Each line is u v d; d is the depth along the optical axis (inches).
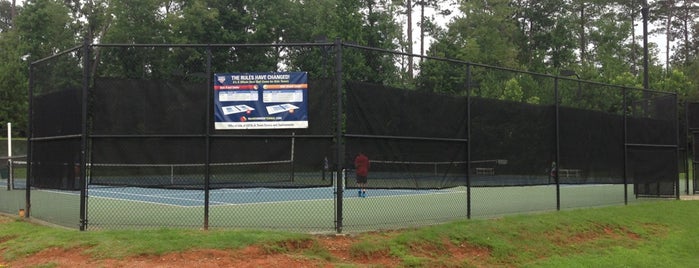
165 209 577.0
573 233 445.4
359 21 1513.3
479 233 392.8
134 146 369.4
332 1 1886.1
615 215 525.3
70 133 390.3
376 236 362.3
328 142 374.0
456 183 439.5
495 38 2301.9
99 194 794.2
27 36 1814.7
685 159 796.0
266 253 314.2
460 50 2062.0
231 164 369.7
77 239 330.0
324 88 376.8
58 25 1887.3
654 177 661.9
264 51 1461.6
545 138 519.5
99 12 1994.3
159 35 1728.6
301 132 373.4
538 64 2484.0
